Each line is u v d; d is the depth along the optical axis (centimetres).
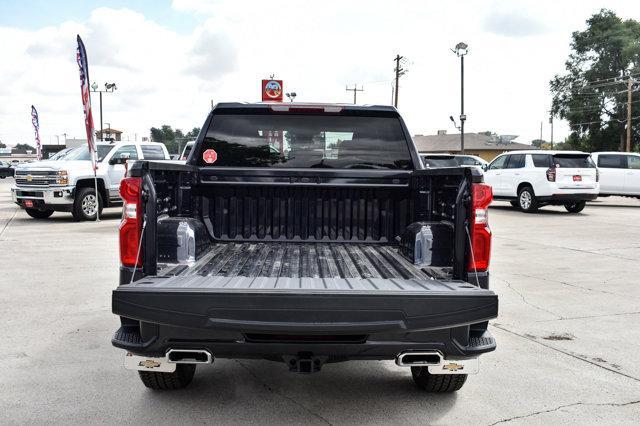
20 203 1577
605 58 6378
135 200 345
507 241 1255
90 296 705
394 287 326
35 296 704
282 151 475
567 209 1989
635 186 2198
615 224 1592
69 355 489
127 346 332
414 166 474
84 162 1598
